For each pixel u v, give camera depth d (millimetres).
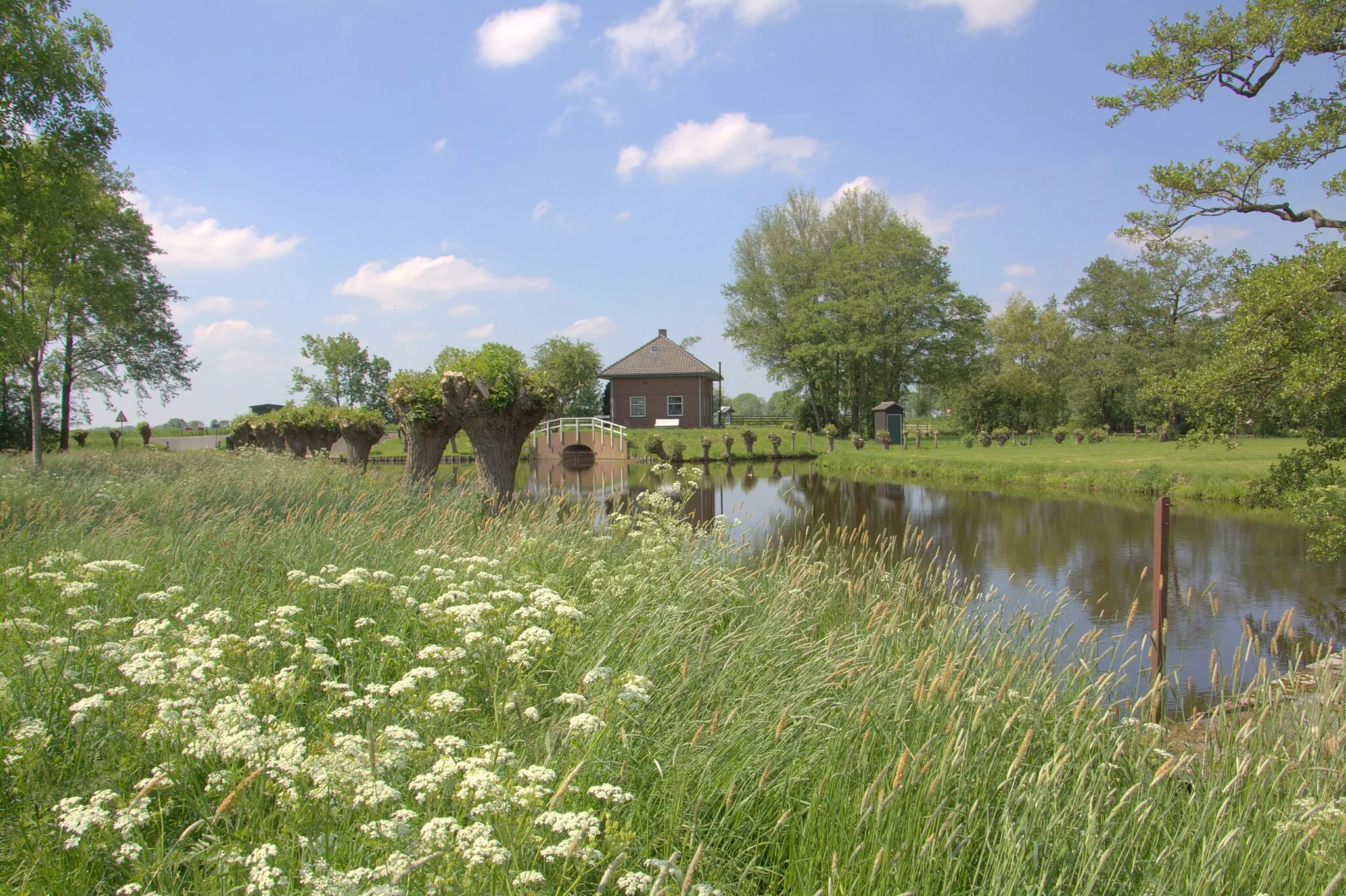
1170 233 10109
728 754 3066
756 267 53250
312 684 3586
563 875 2162
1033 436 53156
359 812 2453
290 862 2164
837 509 19062
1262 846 2799
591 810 2303
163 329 34938
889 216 52844
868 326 47688
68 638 3459
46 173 11617
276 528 7031
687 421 51594
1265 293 8047
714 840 2672
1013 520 16781
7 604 4230
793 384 52375
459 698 2953
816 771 3064
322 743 2592
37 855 2293
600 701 3072
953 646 4777
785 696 3523
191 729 2797
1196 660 7234
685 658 3801
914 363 50219
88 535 6738
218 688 3000
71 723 2801
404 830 2160
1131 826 2875
